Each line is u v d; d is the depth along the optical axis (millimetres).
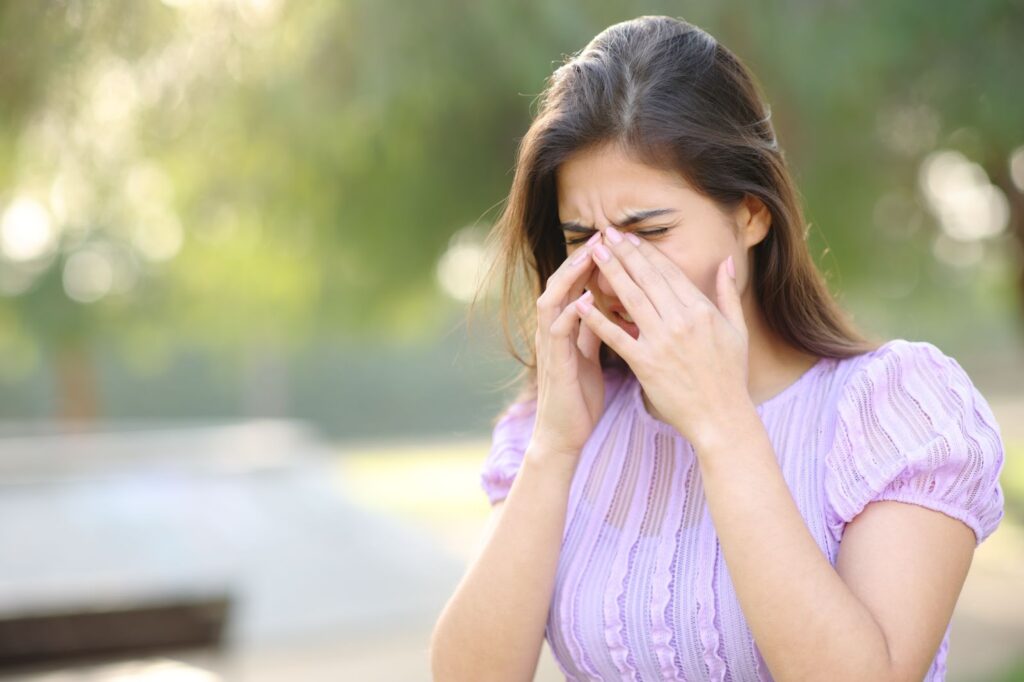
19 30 5848
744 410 2199
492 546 2496
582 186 2361
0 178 7254
